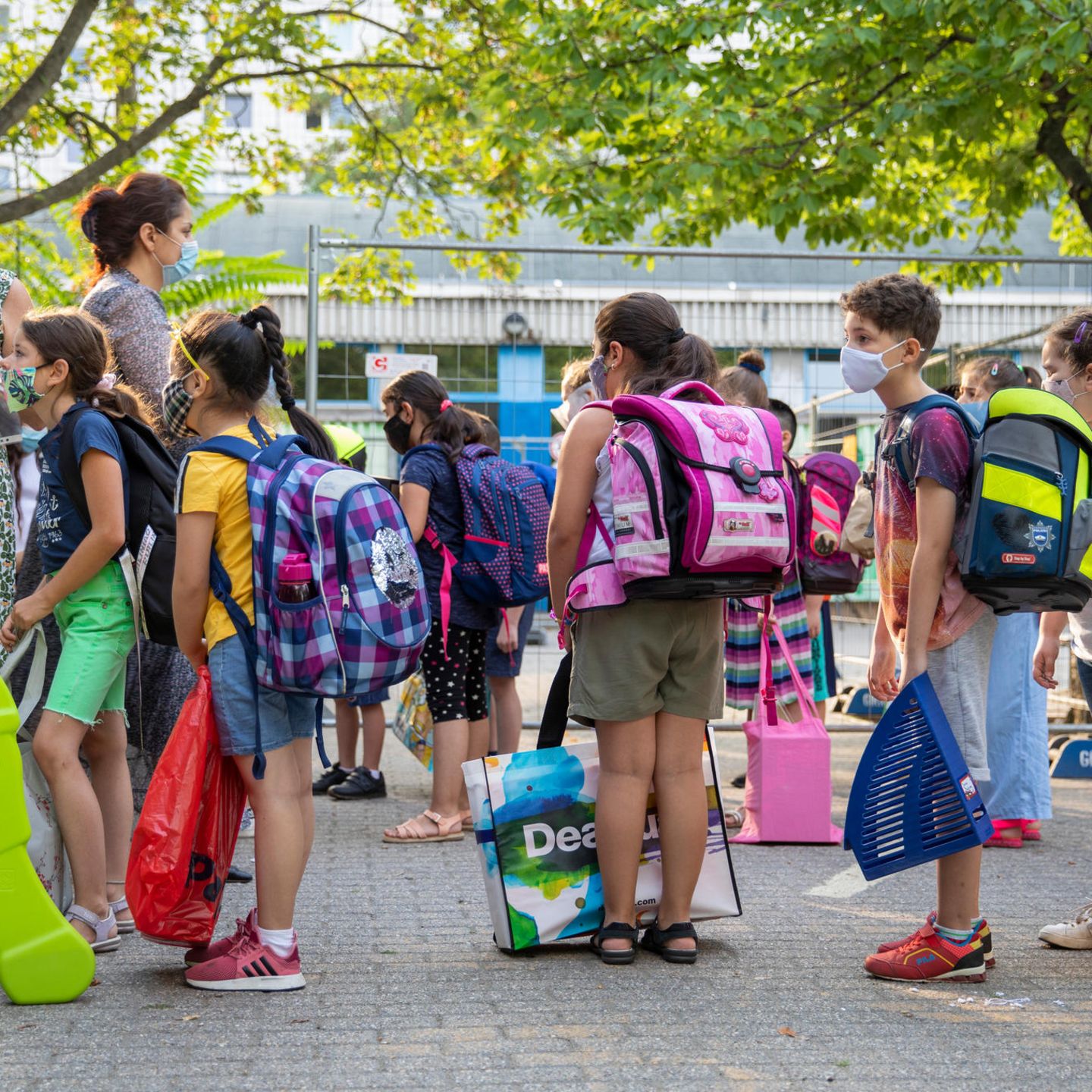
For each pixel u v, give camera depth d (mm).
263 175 15523
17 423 4195
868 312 3490
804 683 5531
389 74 15461
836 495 5480
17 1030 2922
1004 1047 2883
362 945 3738
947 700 3436
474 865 4887
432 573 5328
